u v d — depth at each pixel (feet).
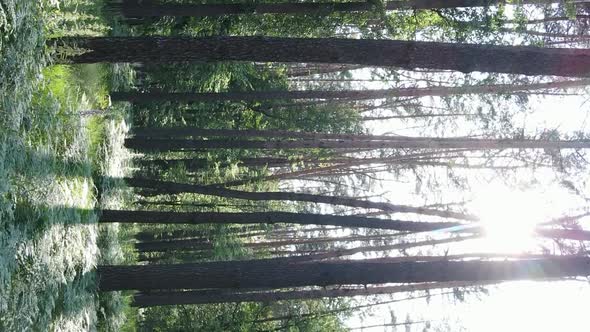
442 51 22.66
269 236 91.20
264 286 27.94
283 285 27.45
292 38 23.91
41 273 23.41
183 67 50.03
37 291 23.72
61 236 25.77
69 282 26.99
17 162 21.72
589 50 21.89
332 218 41.09
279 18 45.24
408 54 22.88
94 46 24.73
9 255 20.57
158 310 69.77
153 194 67.72
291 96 49.24
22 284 22.02
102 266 30.14
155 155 71.05
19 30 21.24
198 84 50.72
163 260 82.38
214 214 42.75
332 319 68.90
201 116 59.36
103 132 38.27
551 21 45.42
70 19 27.53
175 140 52.80
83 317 28.73
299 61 24.23
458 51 22.50
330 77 73.97
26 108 22.20
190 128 55.52
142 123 57.88
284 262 27.78
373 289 54.08
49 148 24.72
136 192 67.77
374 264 26.71
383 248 55.26
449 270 25.86
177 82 51.31
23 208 22.44
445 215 42.91
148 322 69.62
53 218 24.38
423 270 26.09
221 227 70.38
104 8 38.40
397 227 40.27
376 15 42.37
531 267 25.04
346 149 64.03
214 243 70.44
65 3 28.12
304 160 64.95
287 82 58.85
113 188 40.70
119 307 35.24
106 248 39.06
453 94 50.21
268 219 42.60
